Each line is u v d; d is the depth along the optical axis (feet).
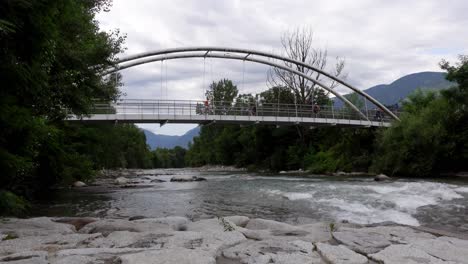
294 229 19.63
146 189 67.77
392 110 143.95
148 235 16.56
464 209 34.63
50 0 22.39
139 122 96.73
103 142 101.86
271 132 167.22
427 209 34.91
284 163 157.58
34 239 16.44
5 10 19.48
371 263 12.41
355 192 49.44
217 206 42.16
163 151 453.58
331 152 130.31
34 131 27.45
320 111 124.67
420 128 85.87
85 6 47.57
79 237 16.87
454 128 84.23
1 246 15.08
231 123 108.68
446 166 85.35
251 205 42.16
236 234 16.70
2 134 24.21
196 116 98.73
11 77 21.91
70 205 45.60
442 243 15.35
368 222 30.42
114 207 43.34
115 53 48.14
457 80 85.51
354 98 161.48
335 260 12.30
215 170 201.98
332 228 19.43
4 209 27.07
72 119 75.77
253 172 154.51
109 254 12.81
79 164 63.46
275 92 165.07
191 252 12.78
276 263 12.00
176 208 41.39
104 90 47.70
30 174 43.70
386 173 95.71
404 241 15.85
